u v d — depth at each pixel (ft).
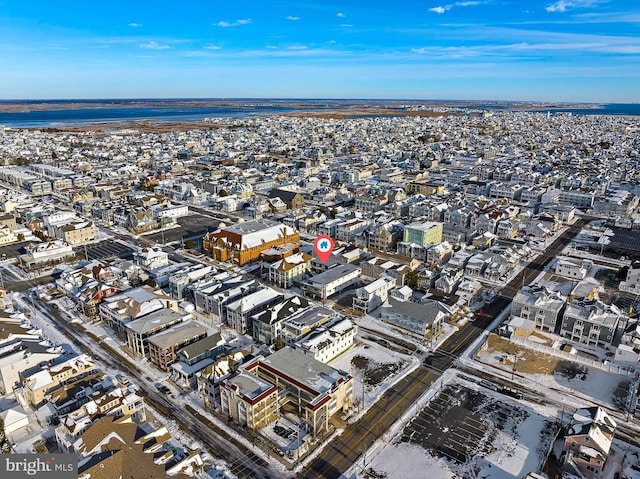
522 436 364.99
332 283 599.57
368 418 384.06
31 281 649.20
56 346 477.77
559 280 651.66
